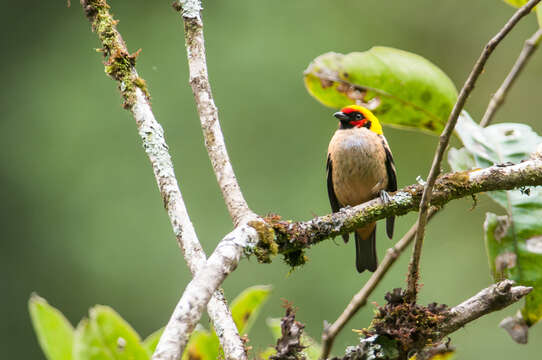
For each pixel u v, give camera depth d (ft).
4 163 51.88
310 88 20.45
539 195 17.28
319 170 49.08
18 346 49.65
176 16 53.88
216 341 14.76
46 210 50.08
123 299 46.96
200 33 16.39
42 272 48.80
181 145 49.90
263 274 43.45
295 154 49.55
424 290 44.52
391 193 17.29
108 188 49.85
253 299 15.56
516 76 19.60
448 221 46.44
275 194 48.37
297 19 52.80
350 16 53.31
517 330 16.89
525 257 16.92
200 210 47.88
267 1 52.70
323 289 43.19
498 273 16.99
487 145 18.52
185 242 13.70
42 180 50.57
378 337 13.34
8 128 52.90
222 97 50.39
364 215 16.98
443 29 53.16
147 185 50.26
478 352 40.04
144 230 48.62
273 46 51.47
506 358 40.04
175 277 47.24
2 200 50.60
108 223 48.73
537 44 19.49
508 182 16.78
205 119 15.93
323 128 50.14
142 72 52.31
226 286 43.01
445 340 14.05
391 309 13.47
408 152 49.80
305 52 51.70
